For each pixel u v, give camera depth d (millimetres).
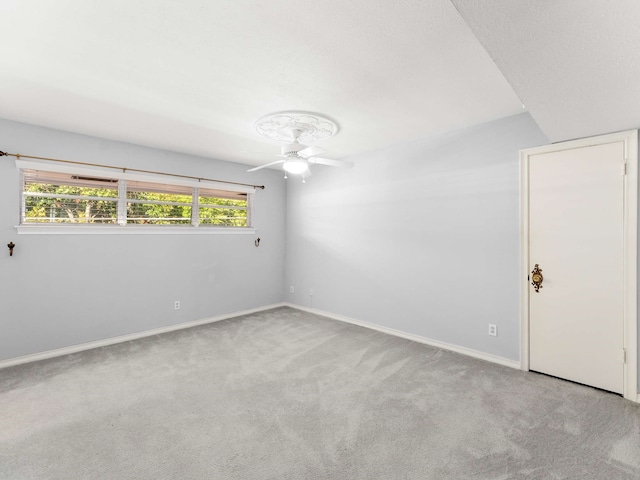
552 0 1030
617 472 1663
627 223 2418
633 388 2395
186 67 2088
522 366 2939
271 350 3432
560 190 2719
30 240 3174
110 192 3709
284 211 5500
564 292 2717
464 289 3338
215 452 1817
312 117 2949
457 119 3045
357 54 1928
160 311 4066
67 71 2141
